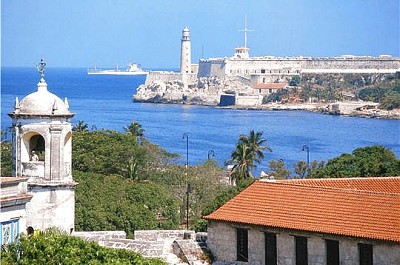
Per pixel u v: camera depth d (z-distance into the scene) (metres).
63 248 99.44
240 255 111.81
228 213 113.19
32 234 104.25
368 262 103.50
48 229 110.69
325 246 106.06
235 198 115.44
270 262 109.94
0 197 101.38
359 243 103.69
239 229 111.75
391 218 105.19
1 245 98.75
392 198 108.38
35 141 122.69
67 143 122.25
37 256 98.69
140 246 113.31
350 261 104.25
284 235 108.56
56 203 119.31
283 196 113.69
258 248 110.38
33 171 119.81
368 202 108.75
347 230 104.69
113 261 99.00
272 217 110.44
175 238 118.00
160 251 112.75
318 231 105.88
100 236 117.00
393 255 101.69
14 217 102.75
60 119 120.44
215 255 113.38
